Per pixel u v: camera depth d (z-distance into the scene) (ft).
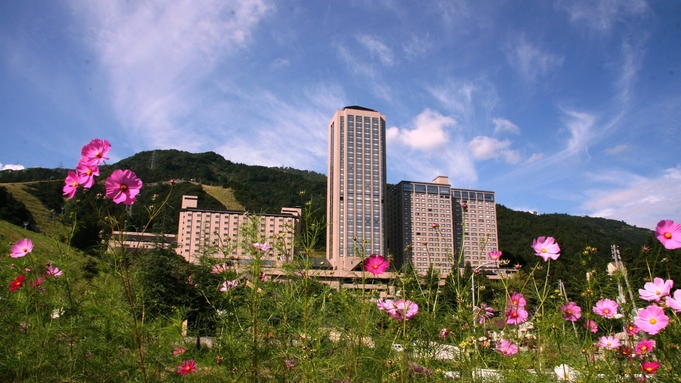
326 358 9.80
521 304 10.71
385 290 11.05
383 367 10.03
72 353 10.15
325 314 10.45
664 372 8.74
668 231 9.82
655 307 9.02
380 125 285.43
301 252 10.63
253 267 10.20
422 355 10.40
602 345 9.64
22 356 9.69
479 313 10.71
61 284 10.46
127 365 9.69
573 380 9.56
